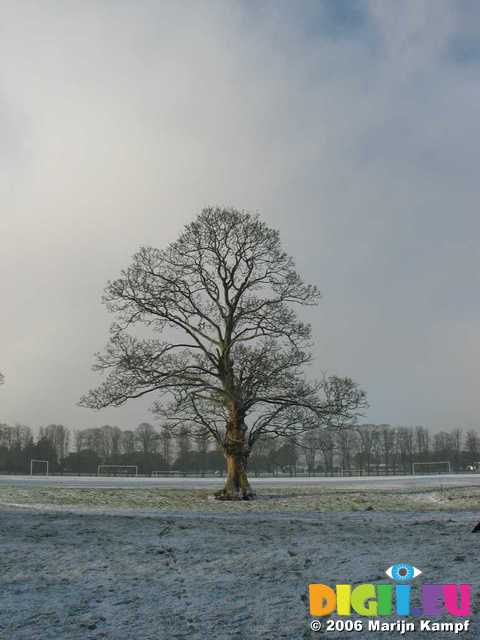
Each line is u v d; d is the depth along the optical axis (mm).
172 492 33906
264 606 8266
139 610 8211
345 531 14852
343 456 94188
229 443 32250
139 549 12406
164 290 33594
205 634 7211
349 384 33219
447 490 34500
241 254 34156
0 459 101125
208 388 33000
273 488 39125
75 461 101375
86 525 15992
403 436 100125
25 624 7691
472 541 12461
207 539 13602
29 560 11398
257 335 33906
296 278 34312
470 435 101875
